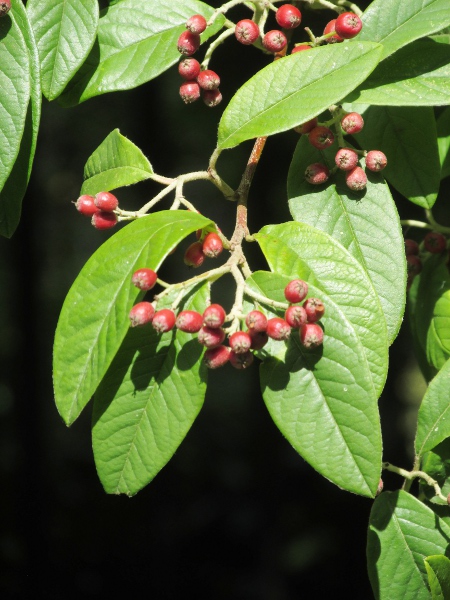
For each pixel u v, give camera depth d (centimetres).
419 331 82
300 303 66
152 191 190
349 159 71
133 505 199
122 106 216
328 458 66
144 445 68
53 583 182
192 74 72
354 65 68
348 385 66
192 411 67
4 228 75
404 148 77
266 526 196
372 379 66
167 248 65
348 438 66
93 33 73
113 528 193
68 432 216
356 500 194
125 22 75
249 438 214
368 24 72
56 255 250
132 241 66
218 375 232
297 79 69
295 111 68
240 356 65
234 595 184
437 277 82
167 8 75
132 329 68
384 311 70
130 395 68
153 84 186
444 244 81
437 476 73
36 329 183
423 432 73
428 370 83
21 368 182
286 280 67
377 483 66
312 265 68
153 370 68
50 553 185
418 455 73
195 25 71
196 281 66
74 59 73
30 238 180
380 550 72
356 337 66
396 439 173
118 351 68
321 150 73
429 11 72
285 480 202
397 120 77
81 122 233
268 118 69
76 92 75
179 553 192
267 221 166
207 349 66
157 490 203
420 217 127
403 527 72
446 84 71
